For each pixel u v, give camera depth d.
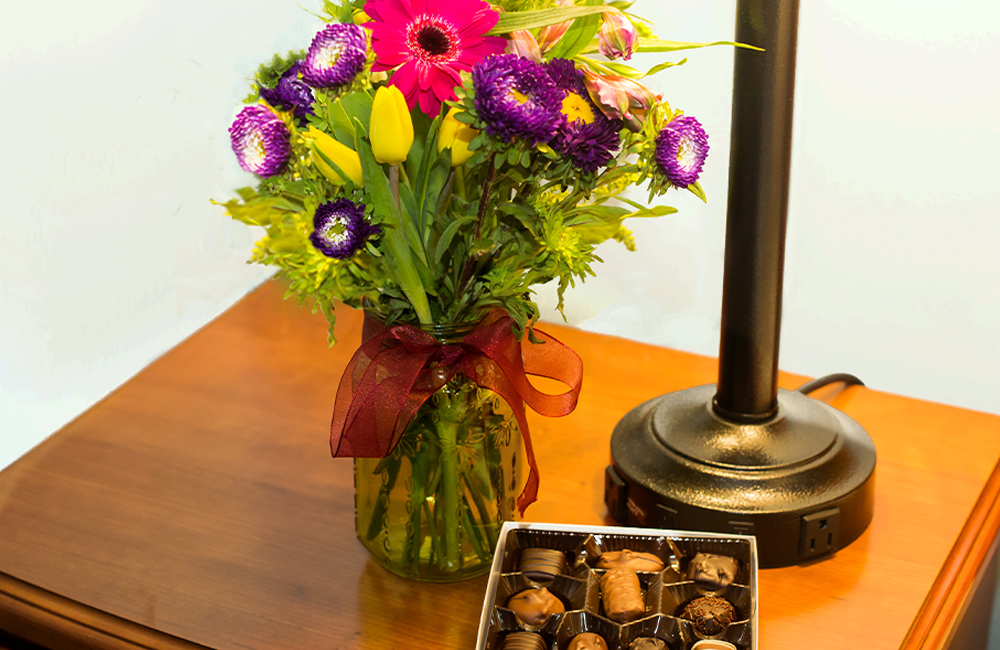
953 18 1.33
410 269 0.93
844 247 1.46
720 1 1.28
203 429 1.20
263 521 1.09
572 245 0.93
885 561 1.04
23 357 1.50
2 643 1.05
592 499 1.11
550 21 0.88
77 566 1.05
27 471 1.15
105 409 1.22
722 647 0.93
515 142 0.86
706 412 1.07
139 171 1.35
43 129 1.40
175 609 1.01
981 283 1.40
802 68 1.41
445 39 0.88
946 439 1.17
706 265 1.47
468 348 0.96
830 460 1.04
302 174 0.92
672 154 0.91
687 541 1.00
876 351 1.48
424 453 0.99
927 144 1.38
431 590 1.03
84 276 1.44
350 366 0.99
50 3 1.35
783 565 1.03
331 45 0.88
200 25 1.23
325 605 1.02
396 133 0.88
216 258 0.99
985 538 1.07
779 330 1.05
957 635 1.03
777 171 1.00
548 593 0.96
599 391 1.23
